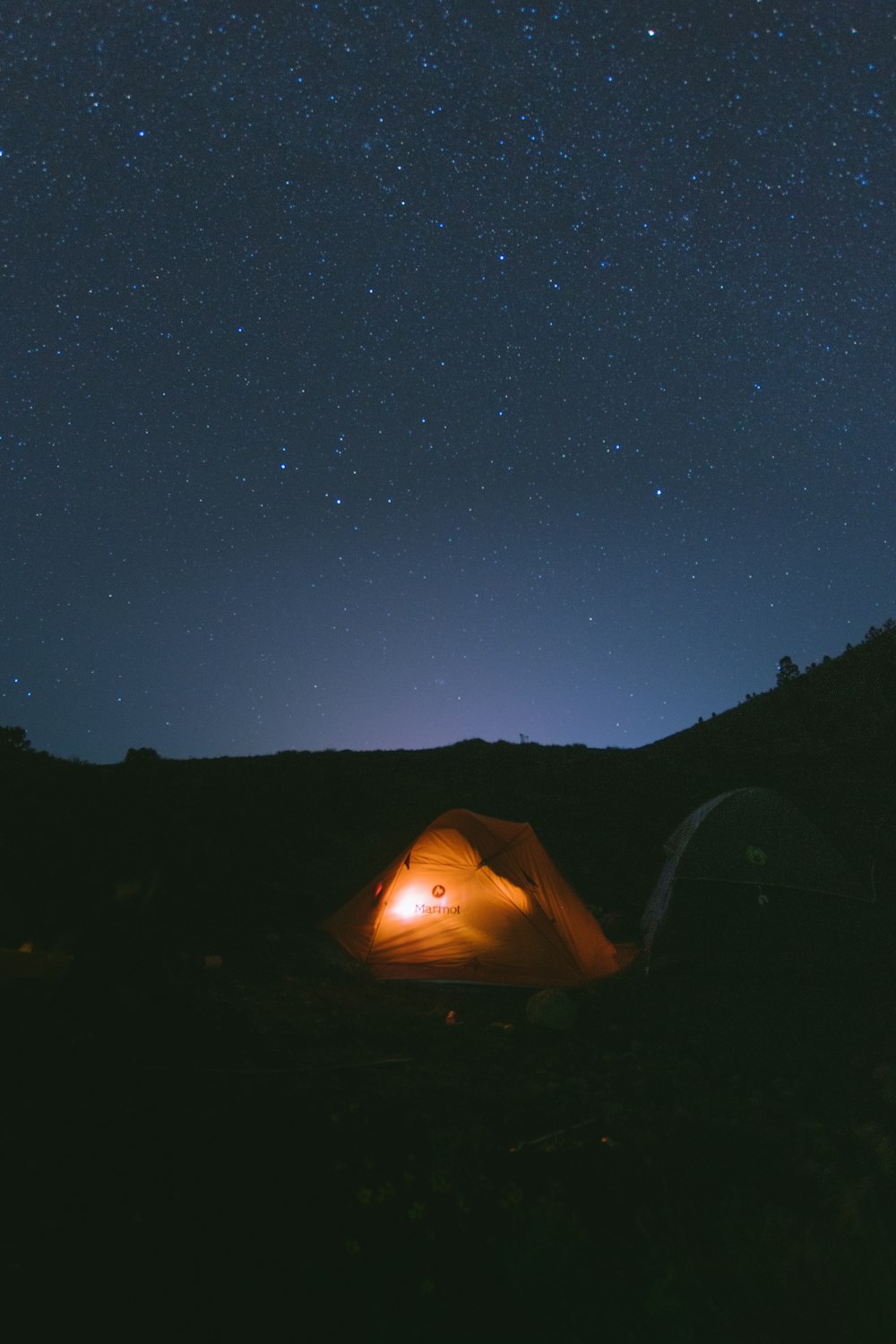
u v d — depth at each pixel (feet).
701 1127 18.19
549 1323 11.98
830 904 31.91
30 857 33.96
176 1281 12.06
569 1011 25.79
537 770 71.72
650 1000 28.37
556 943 31.12
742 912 31.68
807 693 90.68
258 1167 14.99
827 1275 13.74
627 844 53.52
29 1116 15.67
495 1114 18.66
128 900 27.71
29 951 21.94
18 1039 18.13
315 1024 24.11
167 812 46.21
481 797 61.93
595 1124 18.20
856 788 62.44
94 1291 11.66
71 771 54.49
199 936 31.42
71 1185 13.85
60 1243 12.45
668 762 73.56
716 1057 23.39
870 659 93.97
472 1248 13.35
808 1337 12.53
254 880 39.86
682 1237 14.34
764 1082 21.68
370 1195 14.32
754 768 70.03
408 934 31.91
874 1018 26.35
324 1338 11.35
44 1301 11.34
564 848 51.65
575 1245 13.08
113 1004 21.02
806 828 33.06
